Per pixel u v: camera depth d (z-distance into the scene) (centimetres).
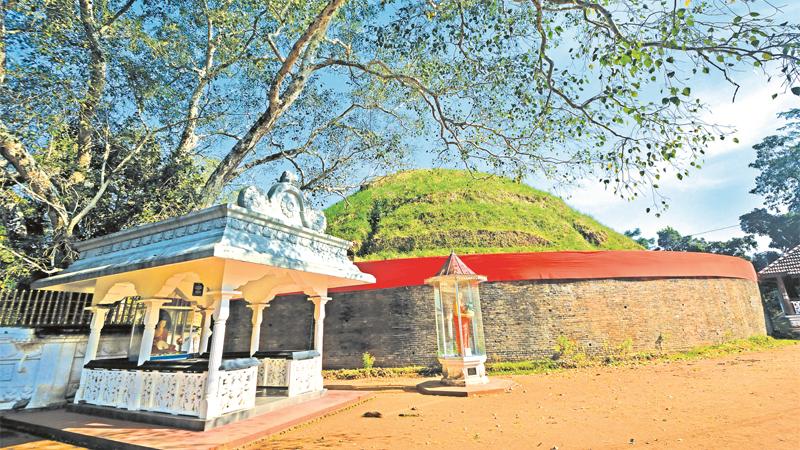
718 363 1079
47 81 912
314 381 835
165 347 876
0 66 898
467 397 840
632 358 1184
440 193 2252
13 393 738
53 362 807
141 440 519
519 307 1231
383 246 1817
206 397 583
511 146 1009
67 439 571
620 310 1252
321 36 1155
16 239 1036
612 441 494
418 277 1282
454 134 1120
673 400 693
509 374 1109
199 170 1384
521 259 1275
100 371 722
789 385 757
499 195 2314
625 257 1314
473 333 992
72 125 1130
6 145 911
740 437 481
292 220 756
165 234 685
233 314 1524
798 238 3894
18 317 884
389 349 1249
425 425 618
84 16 1085
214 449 492
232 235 599
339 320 1335
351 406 788
